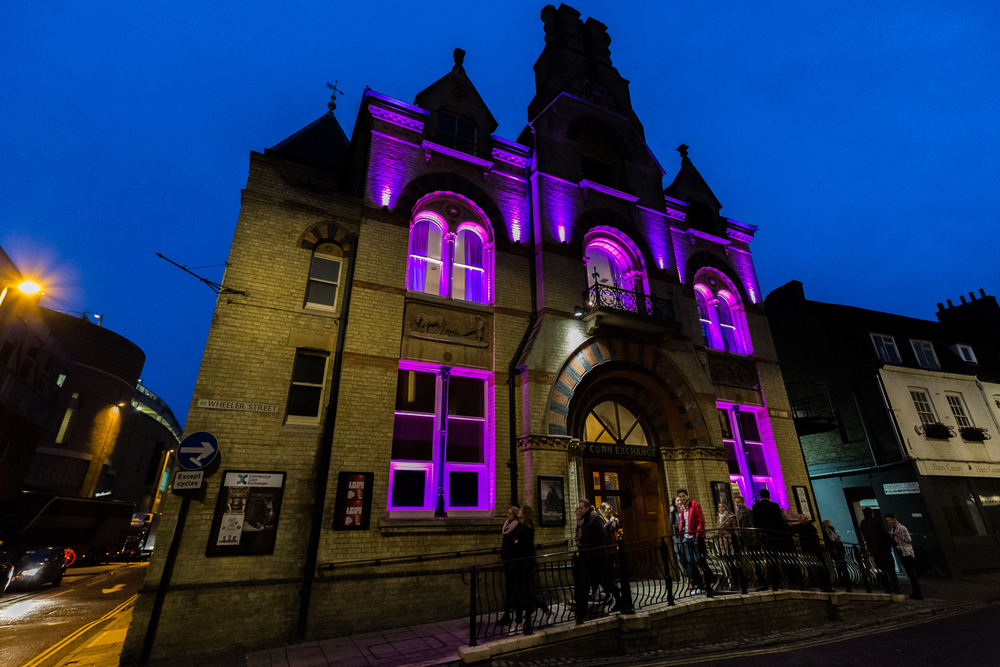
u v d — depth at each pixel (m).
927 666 5.87
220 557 7.67
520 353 11.18
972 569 14.84
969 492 16.30
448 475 9.88
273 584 7.78
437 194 11.97
